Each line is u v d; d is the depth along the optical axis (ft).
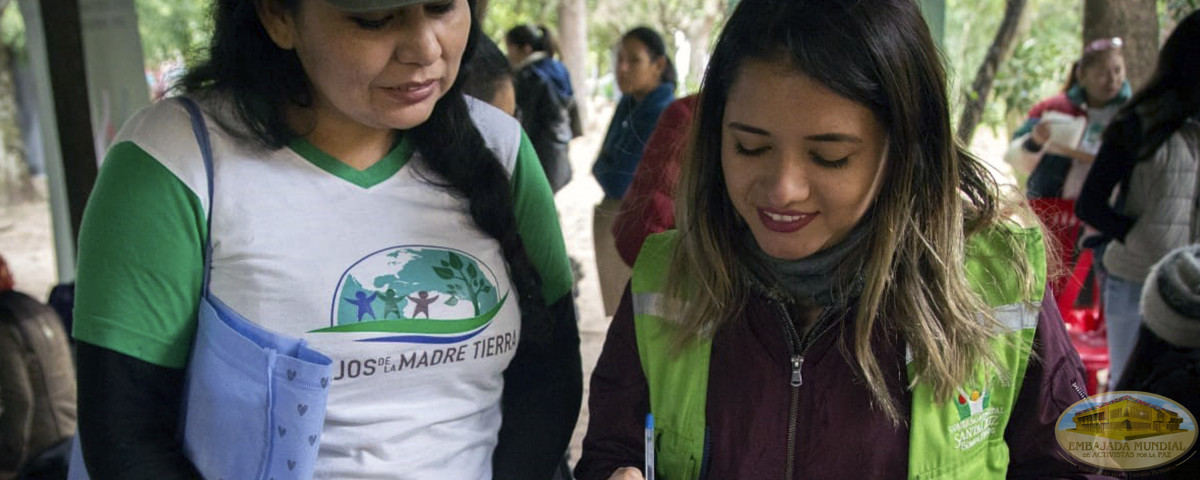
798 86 3.24
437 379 3.97
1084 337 10.17
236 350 3.64
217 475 3.80
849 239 3.65
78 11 10.03
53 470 7.15
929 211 3.61
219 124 3.70
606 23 43.60
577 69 38.47
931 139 3.55
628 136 11.43
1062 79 20.53
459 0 3.65
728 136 3.50
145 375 3.67
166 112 3.71
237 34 3.72
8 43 28.45
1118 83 12.54
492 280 4.11
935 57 3.50
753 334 3.89
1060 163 12.69
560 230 4.65
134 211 3.55
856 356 3.71
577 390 4.62
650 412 4.14
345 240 3.79
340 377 3.78
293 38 3.62
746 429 3.86
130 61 11.43
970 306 3.63
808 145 3.31
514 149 4.43
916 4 3.49
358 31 3.43
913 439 3.69
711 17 13.19
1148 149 8.75
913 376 3.71
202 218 3.63
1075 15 22.13
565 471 4.75
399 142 3.98
